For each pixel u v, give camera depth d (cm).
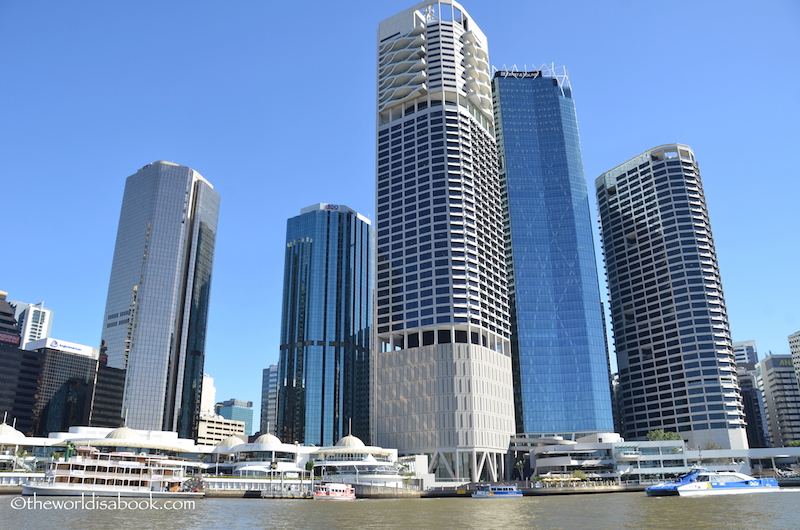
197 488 16175
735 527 8481
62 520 9744
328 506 13612
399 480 18550
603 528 8625
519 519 10081
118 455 15312
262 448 19200
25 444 18725
